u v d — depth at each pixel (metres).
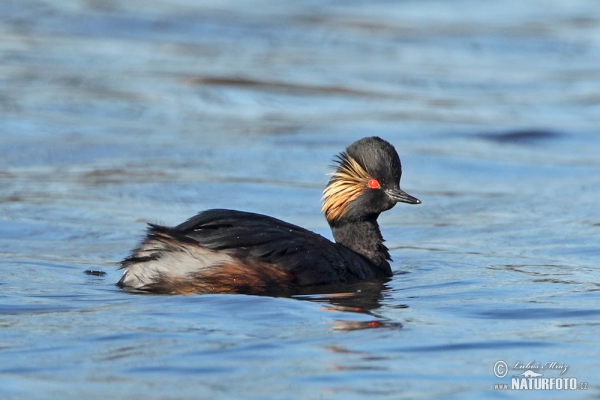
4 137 22.16
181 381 8.37
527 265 13.84
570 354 9.31
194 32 34.47
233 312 10.49
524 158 22.16
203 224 11.94
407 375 8.63
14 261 13.59
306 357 9.04
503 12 39.31
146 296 11.24
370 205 13.43
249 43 33.47
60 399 7.92
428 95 28.11
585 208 17.94
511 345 9.55
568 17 38.41
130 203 17.73
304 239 12.26
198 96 26.77
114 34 33.56
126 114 24.70
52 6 36.06
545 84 29.59
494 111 26.47
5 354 8.98
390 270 13.45
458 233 16.31
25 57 29.81
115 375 8.48
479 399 8.12
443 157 22.00
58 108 24.80
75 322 9.99
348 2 40.44
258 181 19.52
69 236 15.48
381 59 32.22
